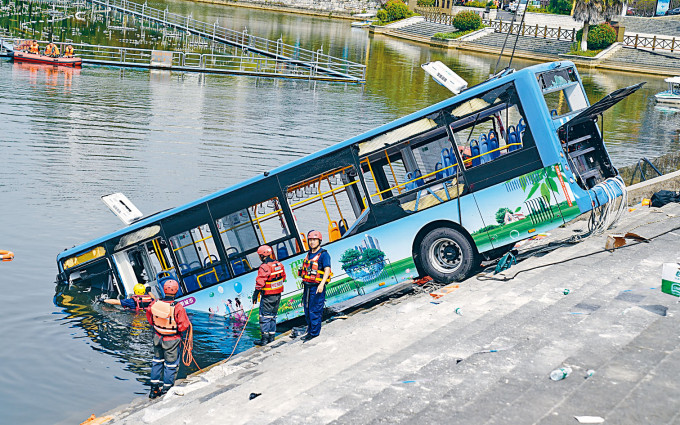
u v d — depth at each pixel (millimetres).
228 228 15094
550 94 15117
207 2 118562
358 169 14344
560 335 8180
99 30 74625
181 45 69688
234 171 27172
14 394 11828
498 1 103688
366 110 43250
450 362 7859
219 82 51594
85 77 48094
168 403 10055
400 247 14258
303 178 14609
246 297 15086
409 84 56500
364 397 7230
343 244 14438
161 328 11656
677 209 17891
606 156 14984
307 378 9102
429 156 14156
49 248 18875
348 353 9992
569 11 92062
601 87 60406
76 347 13820
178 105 40719
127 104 39656
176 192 24141
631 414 5906
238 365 11727
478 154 14023
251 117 38750
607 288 10570
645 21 85625
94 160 27422
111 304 16016
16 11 83562
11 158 26703
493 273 13477
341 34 93375
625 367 6895
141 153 29016
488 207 13844
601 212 14781
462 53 82250
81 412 11398
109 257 16109
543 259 13680
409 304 12258
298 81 55188
